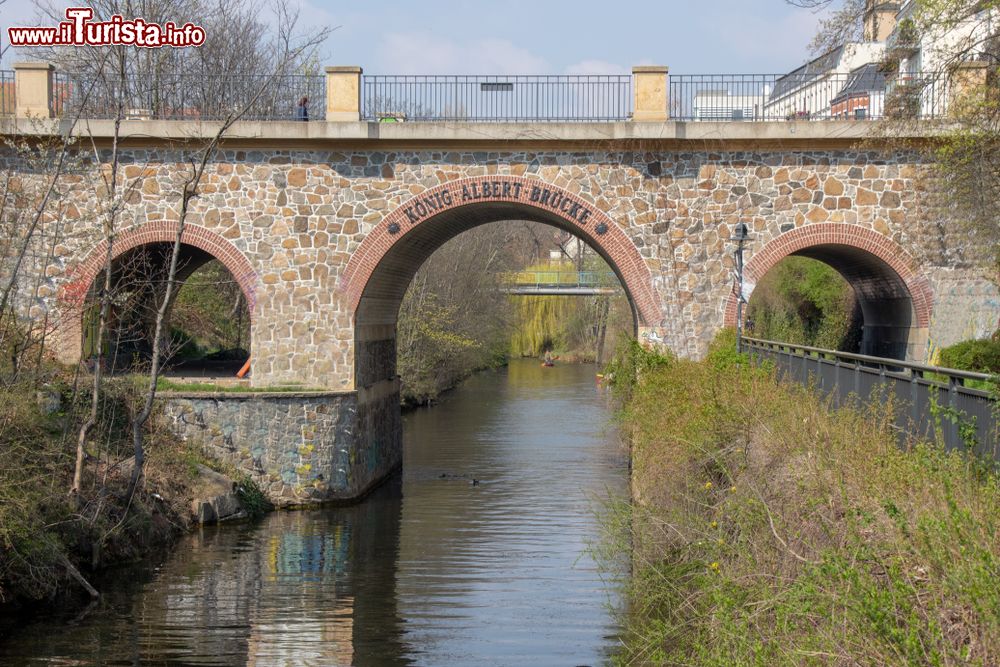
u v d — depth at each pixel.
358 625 13.98
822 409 12.40
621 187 22.42
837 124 21.78
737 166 22.34
